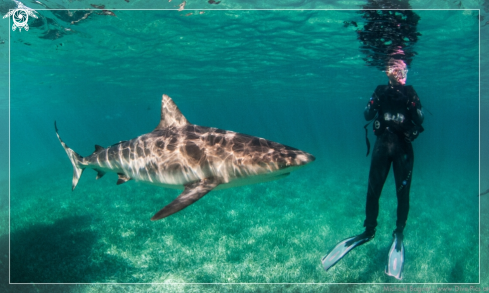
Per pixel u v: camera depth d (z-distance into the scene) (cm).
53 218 1061
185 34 1335
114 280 643
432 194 1592
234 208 1145
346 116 9831
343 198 1359
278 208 1163
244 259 726
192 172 422
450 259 758
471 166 3656
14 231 922
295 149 404
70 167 2616
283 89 3173
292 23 1177
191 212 1077
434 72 1908
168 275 662
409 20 1023
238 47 1538
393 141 507
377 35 1205
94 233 887
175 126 486
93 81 2486
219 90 3278
